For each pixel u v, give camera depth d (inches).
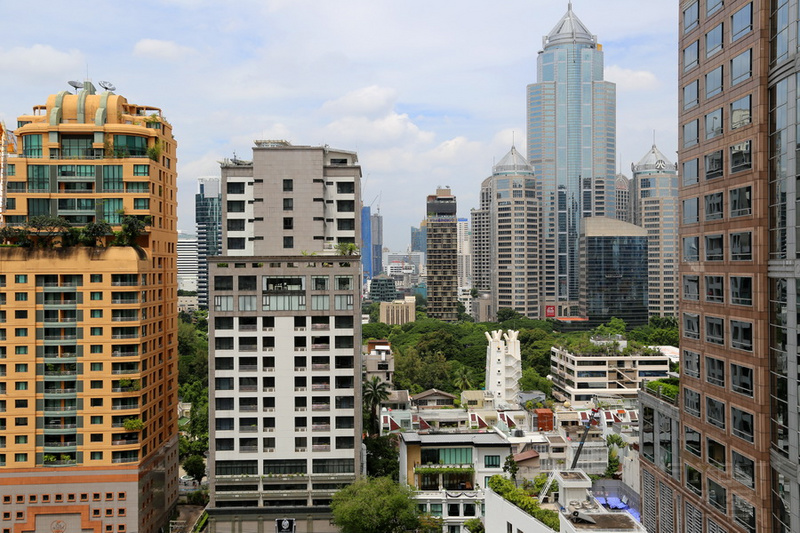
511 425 5413.4
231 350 4104.3
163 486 4507.9
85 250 4005.9
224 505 4067.4
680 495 2709.2
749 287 2190.0
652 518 3011.8
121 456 4003.4
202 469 5260.8
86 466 3964.1
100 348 3996.1
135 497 3981.3
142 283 4141.2
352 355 4136.3
